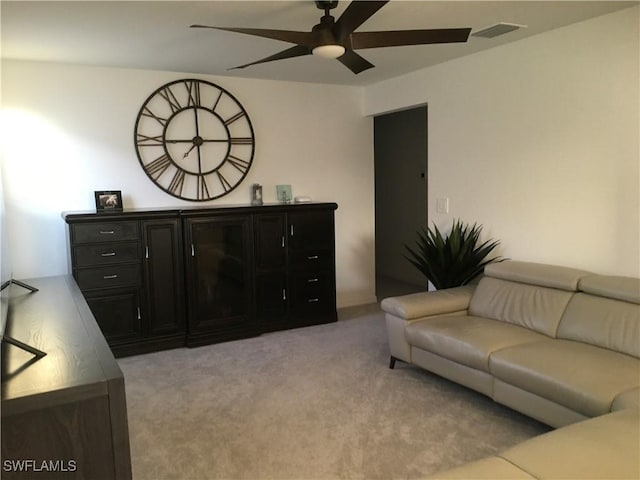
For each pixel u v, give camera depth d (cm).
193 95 460
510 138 384
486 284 362
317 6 269
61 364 164
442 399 312
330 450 255
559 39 340
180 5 276
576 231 342
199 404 310
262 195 500
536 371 252
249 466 242
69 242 378
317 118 525
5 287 280
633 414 198
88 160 423
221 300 432
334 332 455
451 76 432
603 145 321
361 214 561
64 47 356
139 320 404
